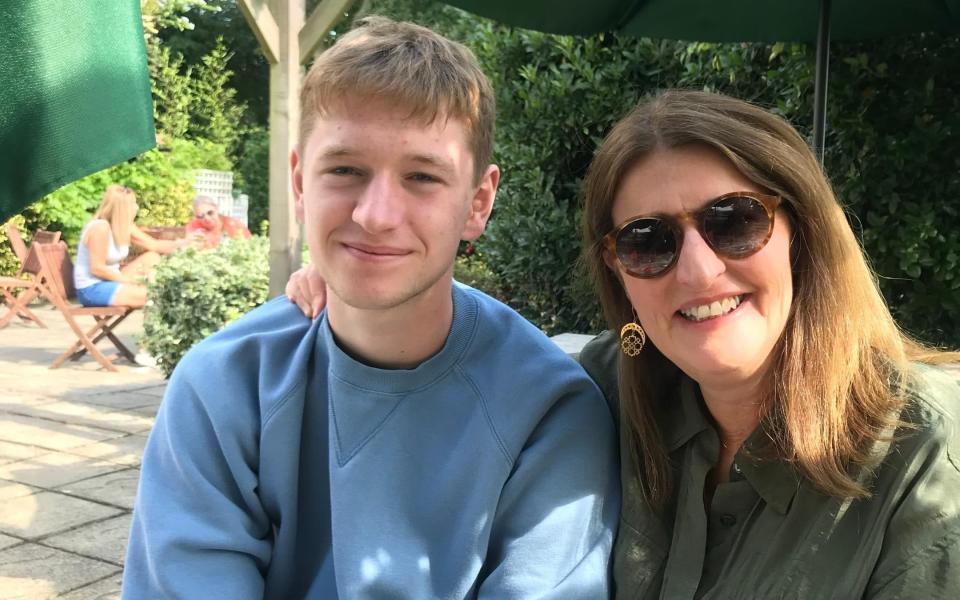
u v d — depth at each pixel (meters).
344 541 1.39
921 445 1.19
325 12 3.58
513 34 5.30
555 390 1.51
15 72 1.30
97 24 1.43
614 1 3.17
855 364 1.27
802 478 1.26
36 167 1.36
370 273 1.34
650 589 1.42
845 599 1.20
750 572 1.28
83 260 7.16
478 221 1.55
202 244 7.24
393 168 1.33
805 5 3.30
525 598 1.32
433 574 1.40
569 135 5.18
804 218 1.30
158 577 1.36
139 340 6.23
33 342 8.46
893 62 3.65
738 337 1.28
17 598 2.77
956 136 3.53
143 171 14.27
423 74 1.34
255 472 1.49
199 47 20.69
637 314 1.47
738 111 1.33
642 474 1.49
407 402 1.45
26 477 4.07
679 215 1.29
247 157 19.59
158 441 1.51
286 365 1.54
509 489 1.44
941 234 3.57
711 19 3.42
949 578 1.13
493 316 1.61
